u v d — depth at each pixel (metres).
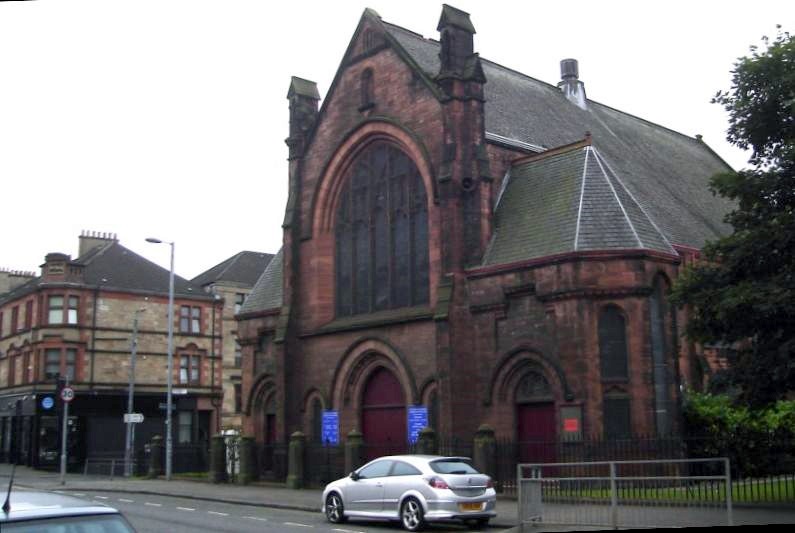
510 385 28.66
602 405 26.19
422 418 30.69
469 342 29.73
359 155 35.78
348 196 36.12
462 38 32.25
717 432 26.98
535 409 28.12
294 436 32.38
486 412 29.02
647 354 26.36
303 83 38.75
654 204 33.62
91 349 56.06
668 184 38.94
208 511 23.98
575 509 18.05
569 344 26.75
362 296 34.91
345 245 35.94
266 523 20.44
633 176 36.19
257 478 35.06
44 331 54.72
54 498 7.41
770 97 19.12
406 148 33.28
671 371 26.80
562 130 38.16
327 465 31.55
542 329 27.67
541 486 18.59
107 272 58.75
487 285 29.38
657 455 24.80
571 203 28.84
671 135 49.59
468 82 31.66
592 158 30.14
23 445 55.44
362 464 29.27
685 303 20.20
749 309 17.97
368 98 35.25
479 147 31.34
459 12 32.50
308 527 19.53
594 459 25.44
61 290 55.50
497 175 32.66
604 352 26.61
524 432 28.28
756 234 18.78
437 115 31.98
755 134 19.77
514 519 20.62
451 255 30.19
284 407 35.53
